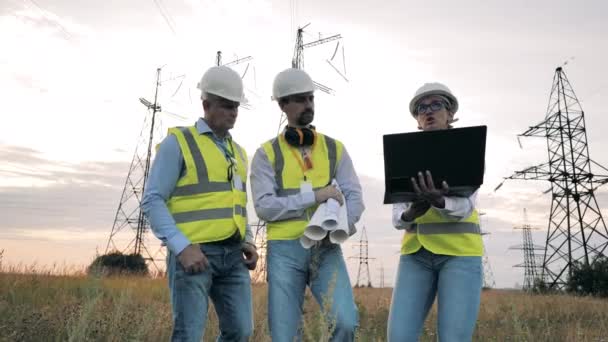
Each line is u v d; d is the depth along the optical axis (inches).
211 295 160.2
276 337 149.4
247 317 156.9
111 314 246.2
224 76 154.3
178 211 148.9
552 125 1630.2
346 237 152.9
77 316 229.0
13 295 338.0
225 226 149.0
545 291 1333.7
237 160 163.2
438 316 152.8
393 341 153.4
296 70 164.9
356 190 165.9
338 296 148.9
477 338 312.8
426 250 158.2
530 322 414.3
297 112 163.5
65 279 470.6
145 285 575.2
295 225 157.0
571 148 1565.0
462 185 143.9
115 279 617.3
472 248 153.1
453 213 147.1
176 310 143.9
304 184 157.5
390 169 148.5
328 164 164.9
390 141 147.6
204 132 155.6
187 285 142.9
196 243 145.2
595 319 463.2
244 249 163.0
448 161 143.9
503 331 323.3
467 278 150.4
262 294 371.9
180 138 151.6
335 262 156.0
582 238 1461.6
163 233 140.6
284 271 154.3
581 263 1362.0
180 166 150.3
